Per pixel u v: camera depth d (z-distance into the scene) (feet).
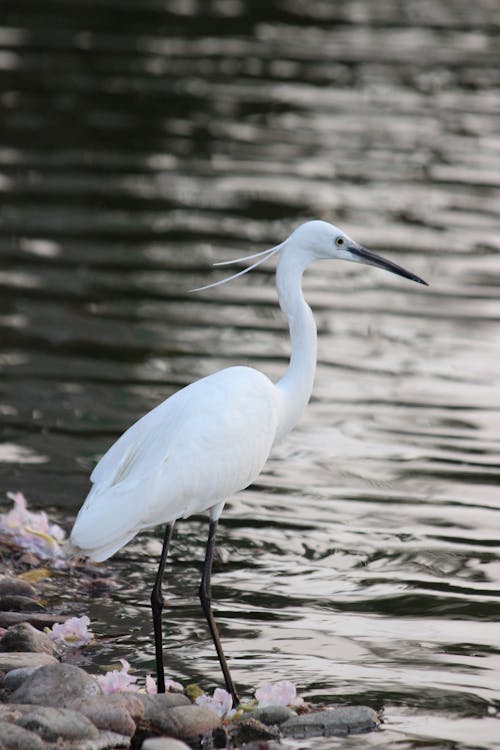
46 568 33.94
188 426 27.66
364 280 60.18
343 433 43.96
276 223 65.26
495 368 49.83
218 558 35.01
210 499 27.96
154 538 36.47
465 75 94.68
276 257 63.46
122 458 27.71
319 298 57.36
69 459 40.70
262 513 37.93
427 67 96.63
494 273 59.82
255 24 108.68
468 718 26.35
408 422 44.78
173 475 27.17
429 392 47.42
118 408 44.68
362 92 89.45
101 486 27.48
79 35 101.24
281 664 28.84
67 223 64.69
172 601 32.27
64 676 25.79
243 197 69.21
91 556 26.78
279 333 52.85
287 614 31.60
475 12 118.62
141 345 50.83
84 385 46.68
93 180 71.15
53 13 107.96
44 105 83.15
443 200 69.36
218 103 85.56
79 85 87.61
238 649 29.60
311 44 102.37
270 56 97.66
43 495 38.06
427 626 30.99
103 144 77.00
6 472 39.52
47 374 47.50
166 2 115.14
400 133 81.00
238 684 27.78
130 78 89.81
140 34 102.73
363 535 36.42
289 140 79.05
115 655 29.04
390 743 25.16
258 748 24.85
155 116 82.48
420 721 26.17
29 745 23.18
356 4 119.34
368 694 27.37
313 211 67.00
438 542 35.99
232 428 28.02
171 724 25.16
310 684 27.84
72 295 55.93
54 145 76.38
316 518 37.58
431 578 33.76
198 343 51.24
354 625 31.01
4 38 98.37
